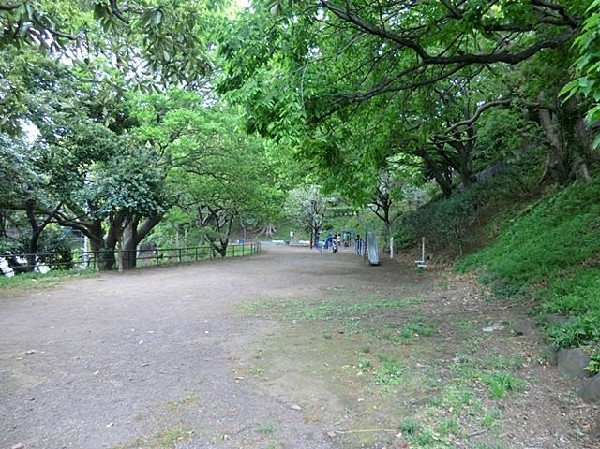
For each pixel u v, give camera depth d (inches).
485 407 144.9
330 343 228.7
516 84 451.8
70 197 598.9
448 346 213.5
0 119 246.4
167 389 168.7
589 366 157.1
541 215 454.6
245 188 817.5
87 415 146.3
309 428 136.0
